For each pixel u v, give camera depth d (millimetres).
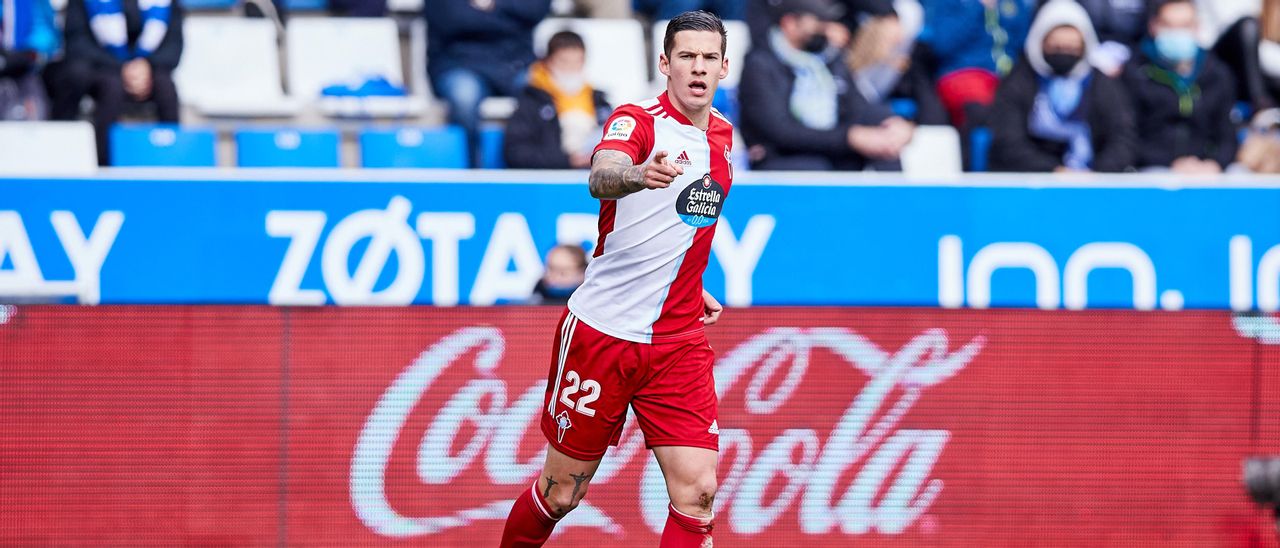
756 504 18547
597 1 28969
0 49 26438
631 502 18141
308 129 25297
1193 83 26203
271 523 18078
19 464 17672
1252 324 19406
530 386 18594
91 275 18406
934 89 27125
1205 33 29562
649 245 12922
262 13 28734
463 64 25672
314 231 18906
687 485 13273
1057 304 19750
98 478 17844
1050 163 24594
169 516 17922
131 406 17938
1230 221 19953
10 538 17625
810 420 18719
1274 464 19125
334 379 18266
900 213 19547
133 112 25469
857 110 24062
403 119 25938
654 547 18156
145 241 18562
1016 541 18906
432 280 19109
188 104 25438
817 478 18688
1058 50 24422
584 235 19375
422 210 19094
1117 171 24719
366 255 19000
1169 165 26094
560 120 24219
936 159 25953
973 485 18922
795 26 23891
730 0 28281
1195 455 19188
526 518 14195
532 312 18625
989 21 27562
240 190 18750
